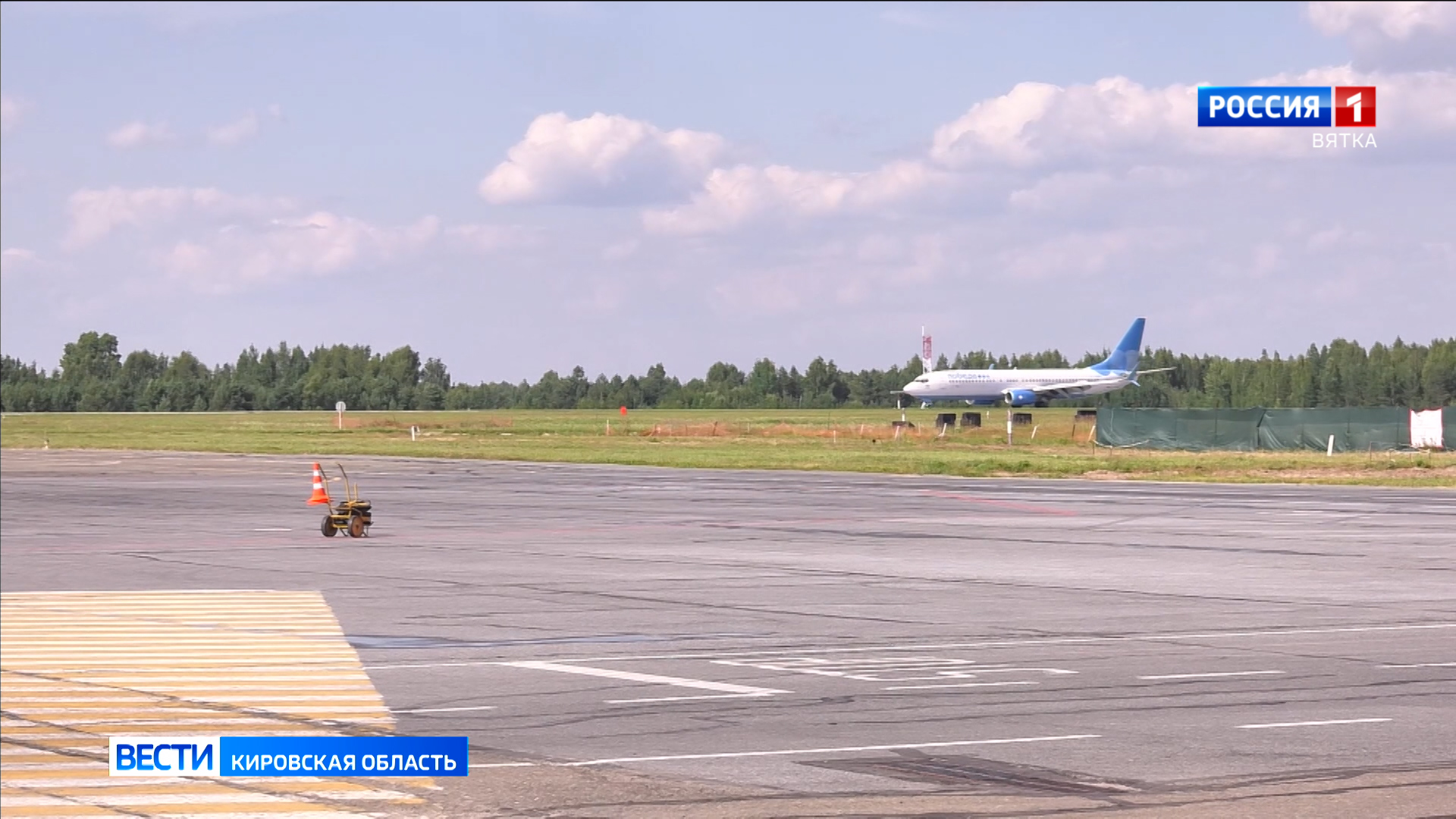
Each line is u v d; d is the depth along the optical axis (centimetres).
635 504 5500
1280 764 1480
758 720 1709
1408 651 2209
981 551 3800
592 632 2431
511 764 1490
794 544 3972
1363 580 3155
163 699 1850
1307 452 9338
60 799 1387
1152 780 1416
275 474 7688
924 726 1672
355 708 1788
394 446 11588
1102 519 4791
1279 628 2461
